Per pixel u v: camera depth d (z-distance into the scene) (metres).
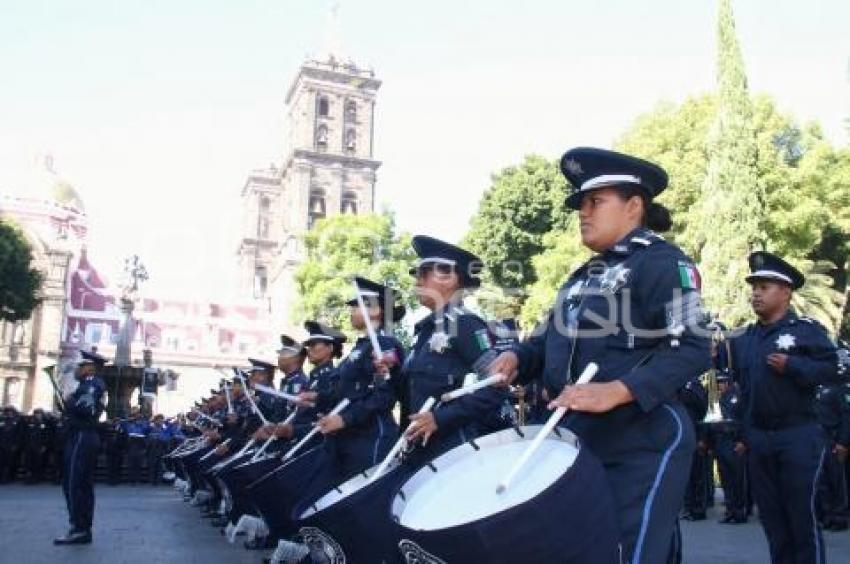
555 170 33.12
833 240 28.00
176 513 12.51
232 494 8.45
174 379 60.16
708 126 27.42
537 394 7.40
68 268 59.09
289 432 7.66
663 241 3.41
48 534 9.55
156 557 7.75
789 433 5.18
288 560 6.32
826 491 10.59
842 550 8.54
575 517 2.69
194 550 8.23
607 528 2.82
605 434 3.24
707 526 10.87
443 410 4.77
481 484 3.00
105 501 15.02
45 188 62.94
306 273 39.12
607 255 3.51
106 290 61.84
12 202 57.81
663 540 3.04
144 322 61.94
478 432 5.16
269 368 11.51
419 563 2.75
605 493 2.86
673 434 3.22
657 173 3.52
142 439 22.19
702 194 26.09
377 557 4.36
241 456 8.74
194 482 13.30
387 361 5.73
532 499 2.63
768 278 5.51
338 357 8.19
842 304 27.05
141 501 15.08
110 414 26.45
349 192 71.12
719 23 26.59
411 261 40.25
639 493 3.09
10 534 9.50
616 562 2.84
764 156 25.55
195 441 15.52
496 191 33.19
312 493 6.20
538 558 2.61
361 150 72.69
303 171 69.75
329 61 72.88
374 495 4.39
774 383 5.23
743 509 11.21
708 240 25.09
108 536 9.41
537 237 32.59
